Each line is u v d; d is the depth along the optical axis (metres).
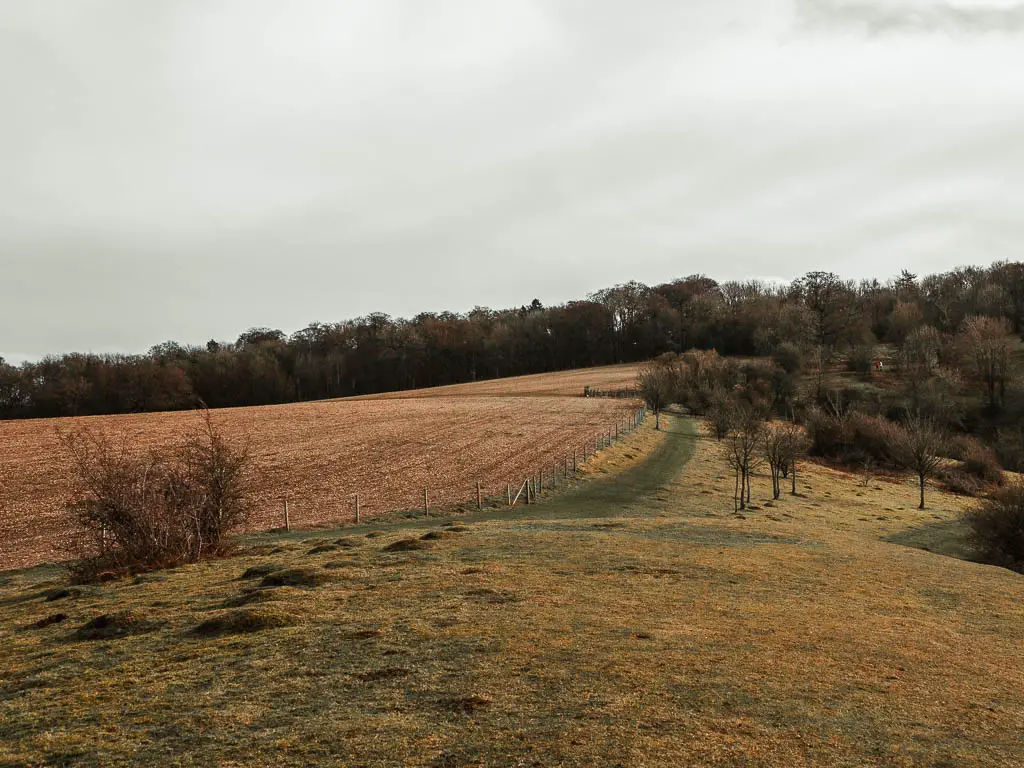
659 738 7.90
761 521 33.16
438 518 33.94
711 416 77.19
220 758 7.47
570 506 38.34
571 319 184.25
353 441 65.00
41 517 35.06
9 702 9.27
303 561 18.36
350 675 9.91
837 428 76.75
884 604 15.95
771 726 8.42
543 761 7.30
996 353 101.81
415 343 171.75
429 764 7.25
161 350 165.12
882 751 7.91
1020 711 9.59
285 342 185.25
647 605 14.16
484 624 12.30
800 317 139.88
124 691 9.54
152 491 20.78
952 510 49.94
